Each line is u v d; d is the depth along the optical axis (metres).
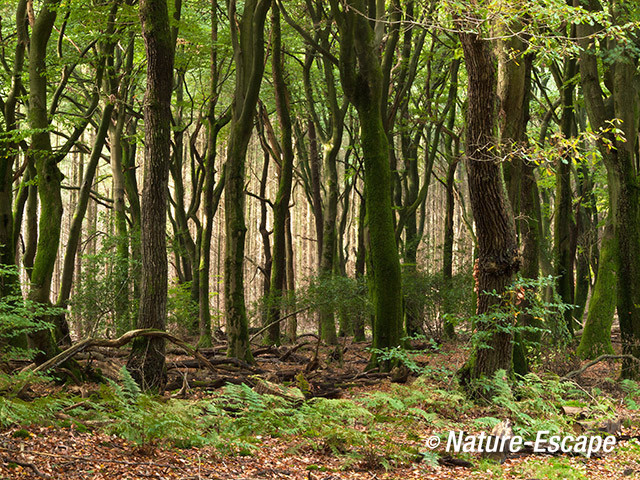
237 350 13.77
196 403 7.39
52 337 10.98
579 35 13.95
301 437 7.52
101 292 16.61
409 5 15.64
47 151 11.17
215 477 5.68
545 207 27.84
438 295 19.75
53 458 5.52
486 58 9.10
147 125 9.86
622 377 13.22
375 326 13.34
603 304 15.41
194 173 22.89
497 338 9.94
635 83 14.97
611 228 15.45
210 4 20.20
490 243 9.84
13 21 19.78
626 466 7.26
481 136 9.41
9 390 7.93
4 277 10.86
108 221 22.02
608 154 13.94
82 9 14.16
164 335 9.64
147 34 9.74
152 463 5.79
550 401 9.41
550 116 20.95
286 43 22.31
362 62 13.17
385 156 13.41
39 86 11.42
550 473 6.65
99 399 8.50
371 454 6.72
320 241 23.64
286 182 18.86
